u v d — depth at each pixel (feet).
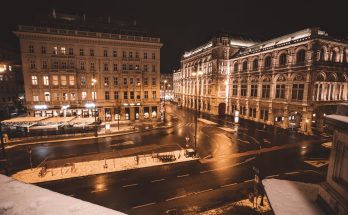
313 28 119.14
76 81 148.97
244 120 171.32
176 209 49.08
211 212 47.83
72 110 152.15
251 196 51.78
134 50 163.84
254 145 101.71
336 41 122.42
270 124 150.71
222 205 50.62
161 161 79.00
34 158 83.61
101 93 157.58
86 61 151.12
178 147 98.68
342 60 130.62
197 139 113.39
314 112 125.59
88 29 155.63
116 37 156.04
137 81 166.81
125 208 49.65
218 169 72.28
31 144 102.53
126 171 70.49
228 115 199.21
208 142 107.55
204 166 75.05
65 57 145.07
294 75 129.90
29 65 138.51
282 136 118.93
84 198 53.98
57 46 143.33
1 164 76.23
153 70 171.42
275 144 103.19
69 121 111.55
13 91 195.62
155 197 54.34
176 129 139.95
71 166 74.33
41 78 142.10
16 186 5.46
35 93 142.10
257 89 163.12
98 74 155.12
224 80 198.70
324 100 126.21
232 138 115.34
